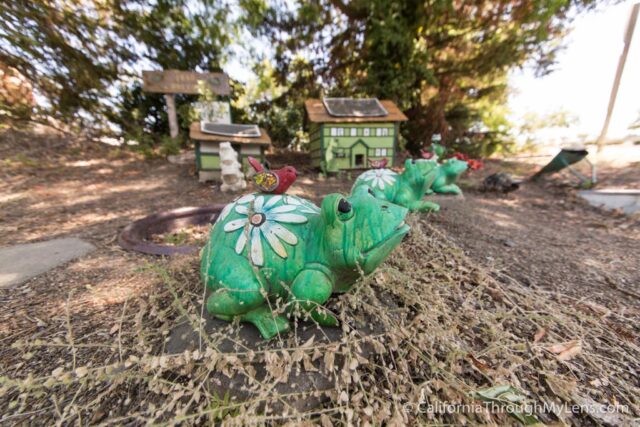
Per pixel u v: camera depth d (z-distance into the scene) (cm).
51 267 175
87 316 134
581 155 381
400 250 158
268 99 641
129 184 373
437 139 403
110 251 196
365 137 446
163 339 116
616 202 314
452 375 93
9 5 395
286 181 119
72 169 415
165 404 81
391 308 123
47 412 94
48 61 454
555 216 300
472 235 230
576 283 166
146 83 483
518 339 121
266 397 83
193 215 265
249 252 101
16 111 461
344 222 98
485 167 556
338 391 88
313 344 103
